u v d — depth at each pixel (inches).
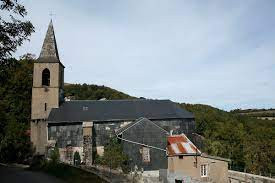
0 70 538.3
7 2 482.0
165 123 1840.6
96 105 1857.8
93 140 1736.0
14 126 2020.2
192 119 1918.1
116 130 1774.1
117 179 916.0
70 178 856.3
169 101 1994.3
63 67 1947.6
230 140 2529.5
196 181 1318.9
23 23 504.1
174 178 1365.7
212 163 1422.2
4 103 2242.9
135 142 1574.8
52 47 1852.9
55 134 1707.7
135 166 1549.0
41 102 1788.9
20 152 1878.7
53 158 1439.5
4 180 839.7
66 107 1806.1
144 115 1828.2
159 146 1562.5
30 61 2485.2
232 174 1398.9
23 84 2356.1
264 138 2564.0
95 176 832.3
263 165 2106.3
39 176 948.6
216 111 3390.7
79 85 3806.6
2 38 488.4
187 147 1509.6
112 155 1557.6
